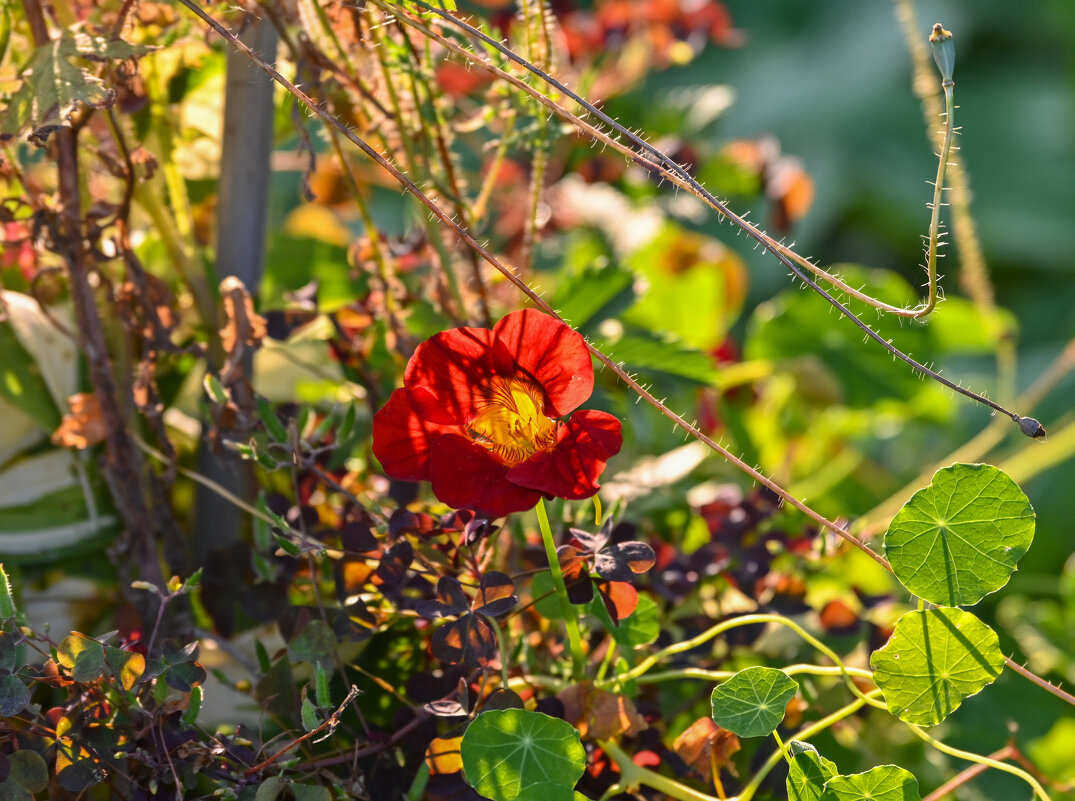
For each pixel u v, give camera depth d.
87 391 1.01
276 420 0.96
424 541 0.96
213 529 1.02
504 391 0.91
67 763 0.91
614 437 0.90
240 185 1.01
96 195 1.01
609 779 0.95
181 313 1.01
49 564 1.00
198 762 0.91
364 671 0.96
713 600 1.05
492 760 0.90
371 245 1.01
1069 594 1.25
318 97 0.98
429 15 0.91
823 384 1.42
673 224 1.52
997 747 1.07
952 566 0.91
